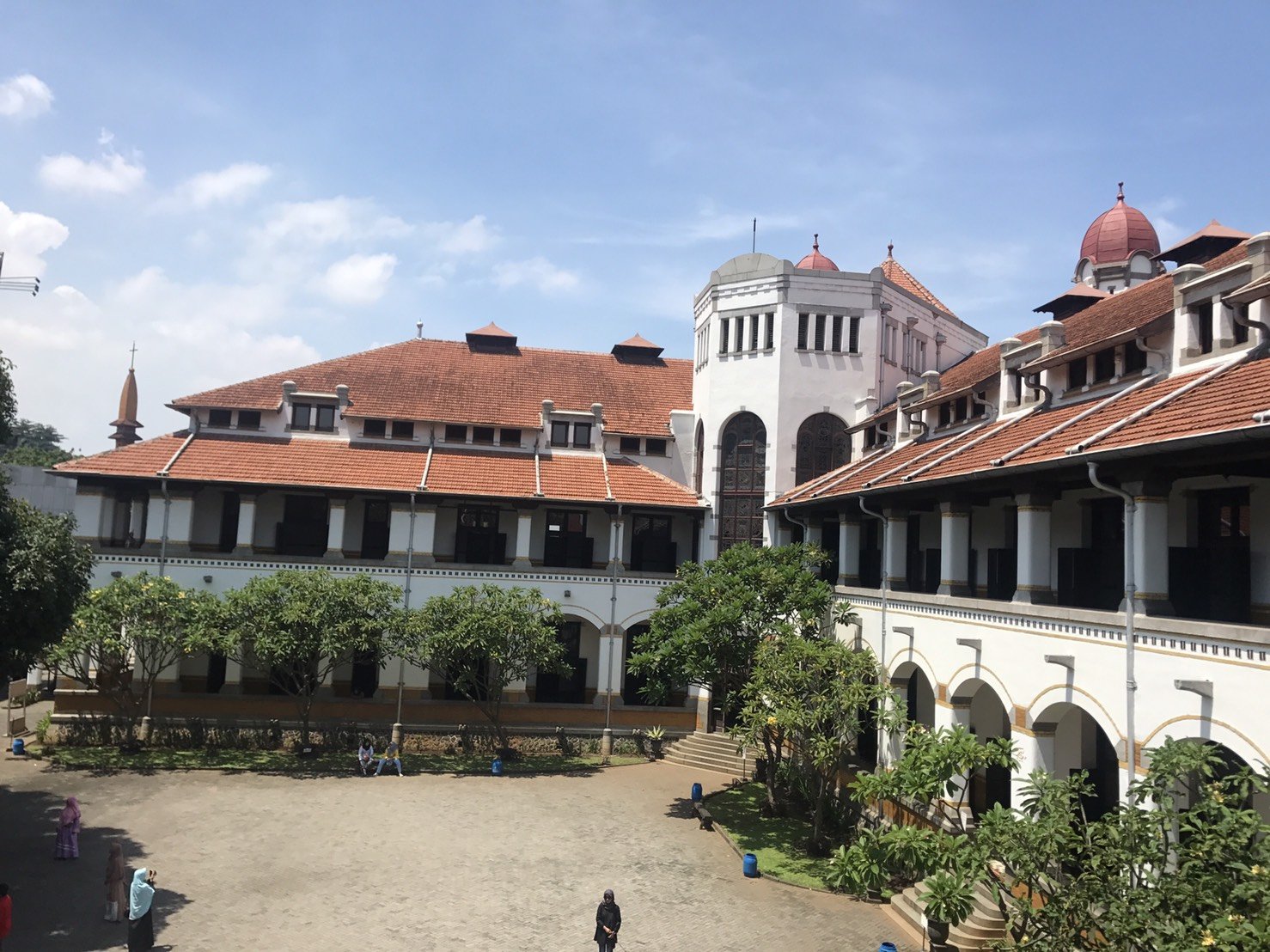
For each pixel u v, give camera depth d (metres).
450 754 35.22
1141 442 14.91
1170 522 18.58
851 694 23.28
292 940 18.17
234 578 35.38
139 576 32.75
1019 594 19.14
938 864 11.98
